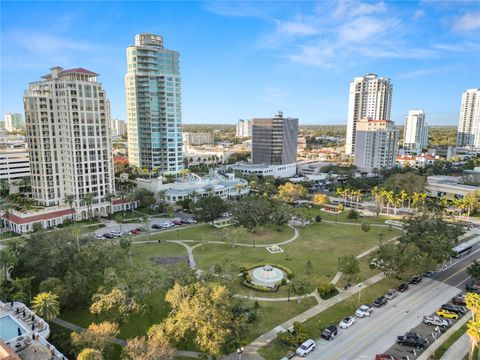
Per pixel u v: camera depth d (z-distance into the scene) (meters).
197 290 57.19
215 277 68.19
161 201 163.00
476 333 49.28
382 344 61.25
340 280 87.38
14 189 177.12
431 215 110.38
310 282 75.38
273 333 64.06
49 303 59.91
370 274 91.00
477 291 81.12
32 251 78.62
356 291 81.38
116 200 158.50
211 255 103.88
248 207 127.81
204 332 51.62
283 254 105.44
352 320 67.38
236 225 128.88
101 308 63.28
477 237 124.12
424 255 84.25
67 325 66.12
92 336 53.00
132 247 110.06
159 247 110.56
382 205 166.50
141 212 156.75
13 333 55.62
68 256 78.31
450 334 64.69
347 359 57.03
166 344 49.91
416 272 81.56
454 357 57.81
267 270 86.75
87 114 148.12
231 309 57.75
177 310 57.81
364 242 117.38
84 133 147.75
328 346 60.44
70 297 69.94
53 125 148.00
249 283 84.31
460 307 72.75
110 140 158.88
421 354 58.72
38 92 150.75
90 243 88.00
